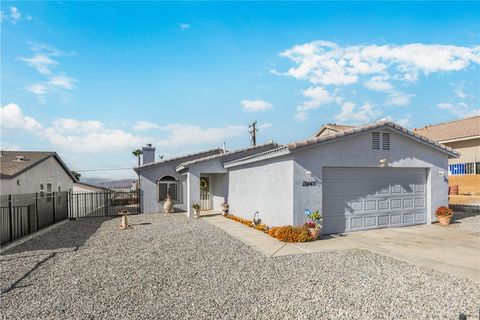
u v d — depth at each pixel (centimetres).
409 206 1348
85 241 1130
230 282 672
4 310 544
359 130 1197
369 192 1266
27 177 1488
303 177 1130
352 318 500
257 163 1440
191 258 871
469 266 766
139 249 990
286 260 839
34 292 626
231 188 1825
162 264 815
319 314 515
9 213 1153
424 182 1385
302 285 647
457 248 948
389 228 1291
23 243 1108
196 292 617
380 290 614
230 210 1836
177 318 507
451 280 665
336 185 1207
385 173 1301
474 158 2589
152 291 625
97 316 516
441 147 1371
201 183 2203
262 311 529
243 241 1091
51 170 1906
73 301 579
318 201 1150
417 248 951
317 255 884
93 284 669
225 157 1922
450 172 2783
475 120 2898
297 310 530
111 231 1347
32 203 1362
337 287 633
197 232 1286
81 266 804
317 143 1130
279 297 587
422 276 695
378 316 505
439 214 1352
